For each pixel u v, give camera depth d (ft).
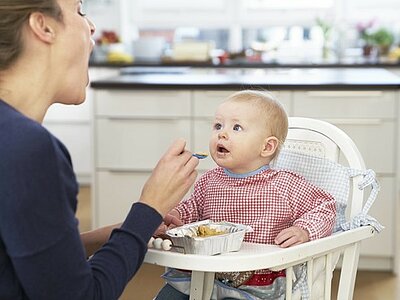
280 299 5.36
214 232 4.96
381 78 12.23
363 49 19.44
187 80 12.25
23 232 3.67
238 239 4.80
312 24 20.56
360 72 14.20
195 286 5.44
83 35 4.34
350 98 11.25
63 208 3.79
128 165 11.96
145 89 11.71
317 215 5.34
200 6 20.99
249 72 14.97
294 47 20.25
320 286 5.61
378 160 11.31
